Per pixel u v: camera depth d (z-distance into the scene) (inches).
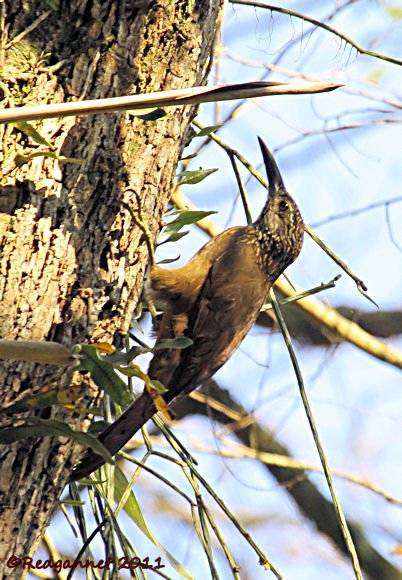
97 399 221.9
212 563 248.4
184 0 237.5
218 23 287.4
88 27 216.8
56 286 207.9
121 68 221.3
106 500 245.3
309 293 280.4
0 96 208.7
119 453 257.6
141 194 228.2
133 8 222.2
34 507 209.2
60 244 209.3
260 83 194.9
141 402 245.9
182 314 302.0
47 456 209.0
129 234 225.3
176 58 232.8
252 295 321.7
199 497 254.7
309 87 196.1
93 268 216.7
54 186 209.9
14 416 201.3
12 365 200.2
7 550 205.0
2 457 202.7
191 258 322.0
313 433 259.6
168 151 235.8
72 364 202.5
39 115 187.9
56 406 209.8
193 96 192.7
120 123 223.9
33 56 211.9
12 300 201.6
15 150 208.7
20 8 211.9
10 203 206.1
